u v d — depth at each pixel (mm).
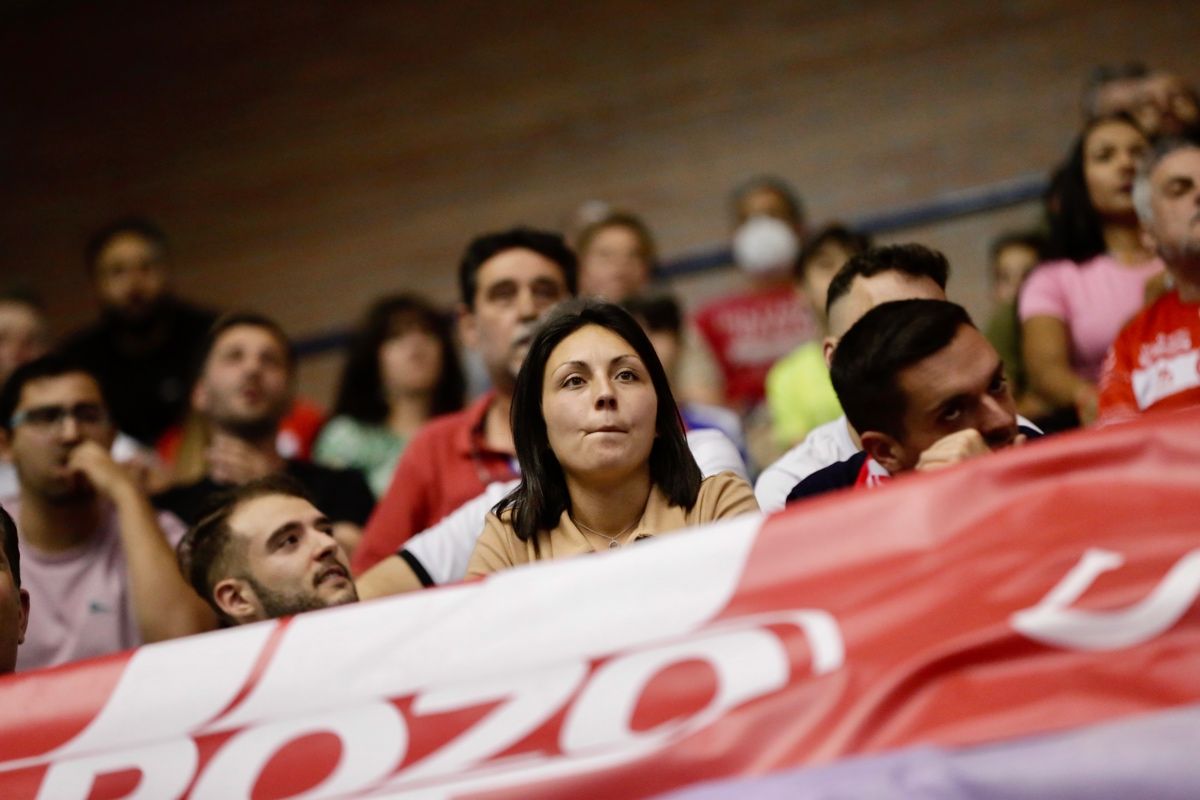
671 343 11766
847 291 7277
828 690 4797
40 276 20156
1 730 5625
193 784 5395
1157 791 4391
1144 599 4680
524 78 18906
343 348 16859
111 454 9281
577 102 18625
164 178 20047
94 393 9156
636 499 6500
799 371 11695
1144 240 8617
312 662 5445
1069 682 4613
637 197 18203
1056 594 4777
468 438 9000
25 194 20422
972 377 5805
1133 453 4988
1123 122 9414
